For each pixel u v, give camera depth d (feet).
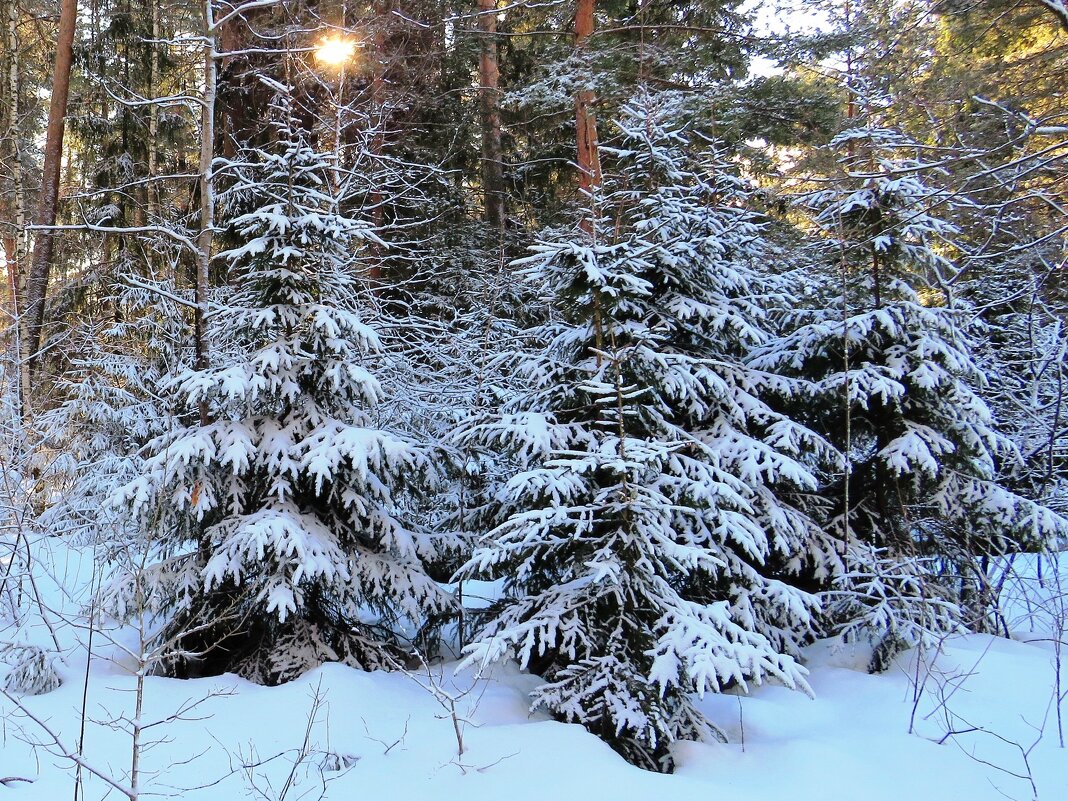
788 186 33.22
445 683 14.08
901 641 15.51
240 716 11.77
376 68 32.83
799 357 17.98
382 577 14.73
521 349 19.04
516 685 14.19
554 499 11.91
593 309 14.10
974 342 19.85
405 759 10.50
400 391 20.10
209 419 15.70
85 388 27.63
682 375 14.43
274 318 14.78
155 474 13.32
